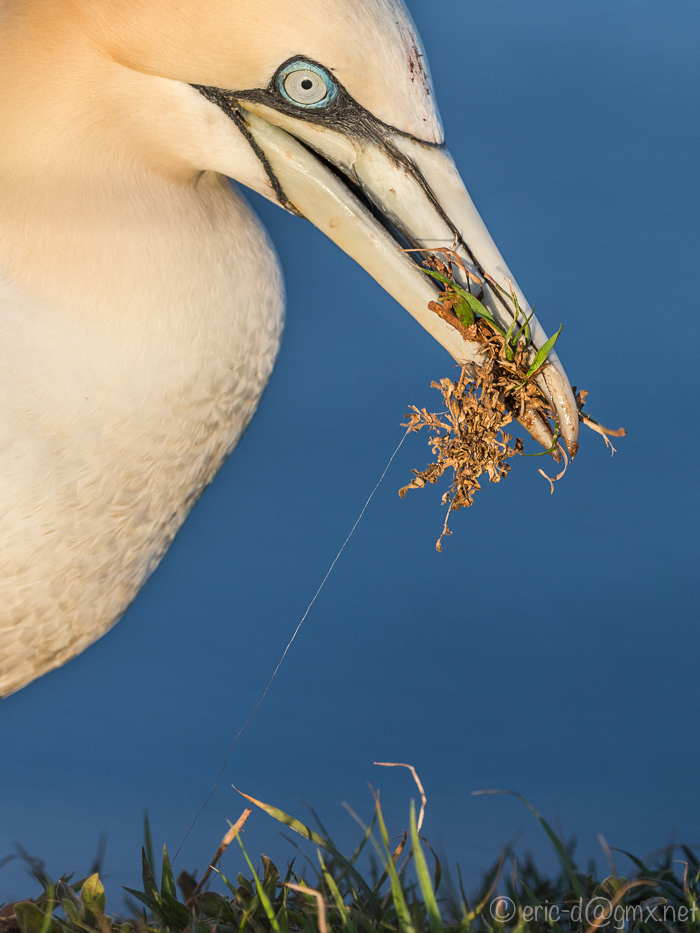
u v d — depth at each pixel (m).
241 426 3.54
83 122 3.48
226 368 3.52
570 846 3.57
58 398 3.49
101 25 3.47
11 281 3.49
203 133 3.49
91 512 3.50
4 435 3.49
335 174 3.49
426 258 3.49
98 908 3.50
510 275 3.49
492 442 3.50
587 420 3.51
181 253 3.50
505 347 3.49
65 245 3.48
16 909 3.49
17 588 3.50
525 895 3.53
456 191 3.49
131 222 3.49
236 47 3.47
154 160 3.50
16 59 3.48
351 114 3.48
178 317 3.50
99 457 3.50
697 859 3.55
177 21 3.47
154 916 3.51
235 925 3.50
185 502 3.54
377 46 3.48
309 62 3.48
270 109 3.49
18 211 3.49
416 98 3.48
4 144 3.48
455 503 3.51
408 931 3.45
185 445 3.52
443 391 3.51
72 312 3.49
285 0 3.47
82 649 3.54
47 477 3.49
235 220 3.53
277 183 3.49
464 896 3.49
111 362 3.49
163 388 3.50
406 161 3.49
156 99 3.48
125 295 3.49
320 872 3.54
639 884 3.53
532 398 3.50
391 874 3.46
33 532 3.50
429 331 3.50
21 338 3.48
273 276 3.54
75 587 3.51
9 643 3.51
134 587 3.54
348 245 3.49
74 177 3.49
